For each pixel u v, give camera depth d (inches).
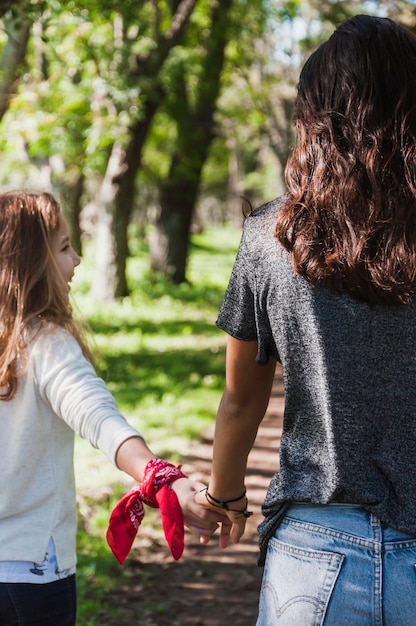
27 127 661.9
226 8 893.2
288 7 892.0
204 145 989.2
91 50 685.9
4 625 94.9
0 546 94.3
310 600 77.7
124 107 722.2
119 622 200.2
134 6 425.7
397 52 81.0
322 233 78.6
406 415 77.8
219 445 89.4
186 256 1035.3
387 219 77.4
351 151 79.4
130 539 96.0
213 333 731.4
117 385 498.9
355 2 655.8
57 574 95.4
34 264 99.8
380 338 77.4
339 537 77.8
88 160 759.7
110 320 768.9
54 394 94.0
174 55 786.8
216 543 259.0
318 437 80.6
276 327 81.5
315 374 79.4
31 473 95.5
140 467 91.9
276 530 82.9
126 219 850.1
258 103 1114.7
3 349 95.7
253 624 203.0
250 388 87.1
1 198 103.0
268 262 81.4
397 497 77.4
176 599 216.5
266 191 2119.8
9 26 311.7
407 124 79.4
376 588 76.2
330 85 81.8
